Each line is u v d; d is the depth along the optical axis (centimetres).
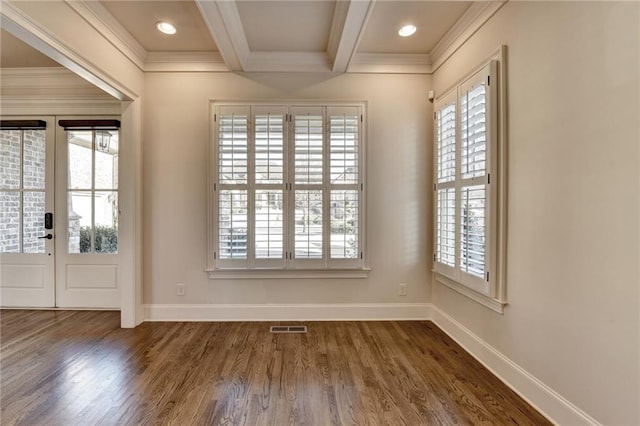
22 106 355
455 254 272
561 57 168
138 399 194
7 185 360
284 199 327
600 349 149
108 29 261
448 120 288
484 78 227
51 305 360
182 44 303
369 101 329
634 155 133
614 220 142
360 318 334
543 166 181
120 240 313
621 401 140
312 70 326
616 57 140
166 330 302
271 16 255
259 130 325
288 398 196
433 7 244
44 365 235
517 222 203
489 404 191
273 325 317
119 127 354
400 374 225
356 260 330
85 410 183
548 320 179
